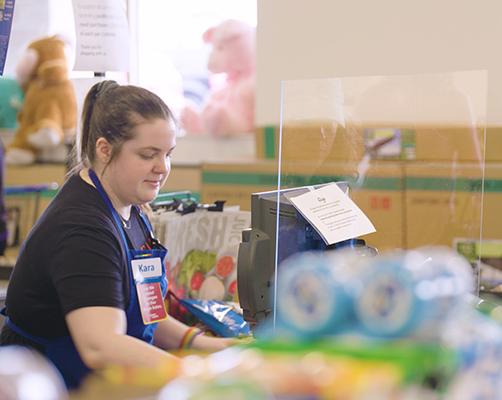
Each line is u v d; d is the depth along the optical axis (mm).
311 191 2566
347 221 2527
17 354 1286
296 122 2656
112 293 2494
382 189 2625
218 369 1268
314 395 1146
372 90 2660
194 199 3836
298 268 1290
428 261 1373
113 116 2666
